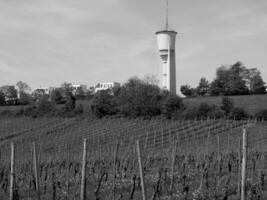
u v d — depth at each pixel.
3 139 81.88
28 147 64.88
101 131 81.12
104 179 28.14
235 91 136.62
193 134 68.50
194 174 29.08
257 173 27.59
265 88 140.38
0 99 158.75
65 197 22.61
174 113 90.38
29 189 24.33
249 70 141.38
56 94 128.62
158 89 104.38
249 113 89.00
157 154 44.06
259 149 46.47
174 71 123.50
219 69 141.12
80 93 167.00
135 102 96.31
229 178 24.91
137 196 22.08
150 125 80.31
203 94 144.12
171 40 122.75
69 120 95.38
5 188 25.14
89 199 21.53
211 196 20.97
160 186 22.31
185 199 20.97
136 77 114.12
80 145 67.50
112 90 113.88
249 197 20.16
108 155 45.84
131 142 60.91
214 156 38.31
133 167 33.31
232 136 64.25
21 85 172.88
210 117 84.25
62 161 38.16
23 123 96.19
